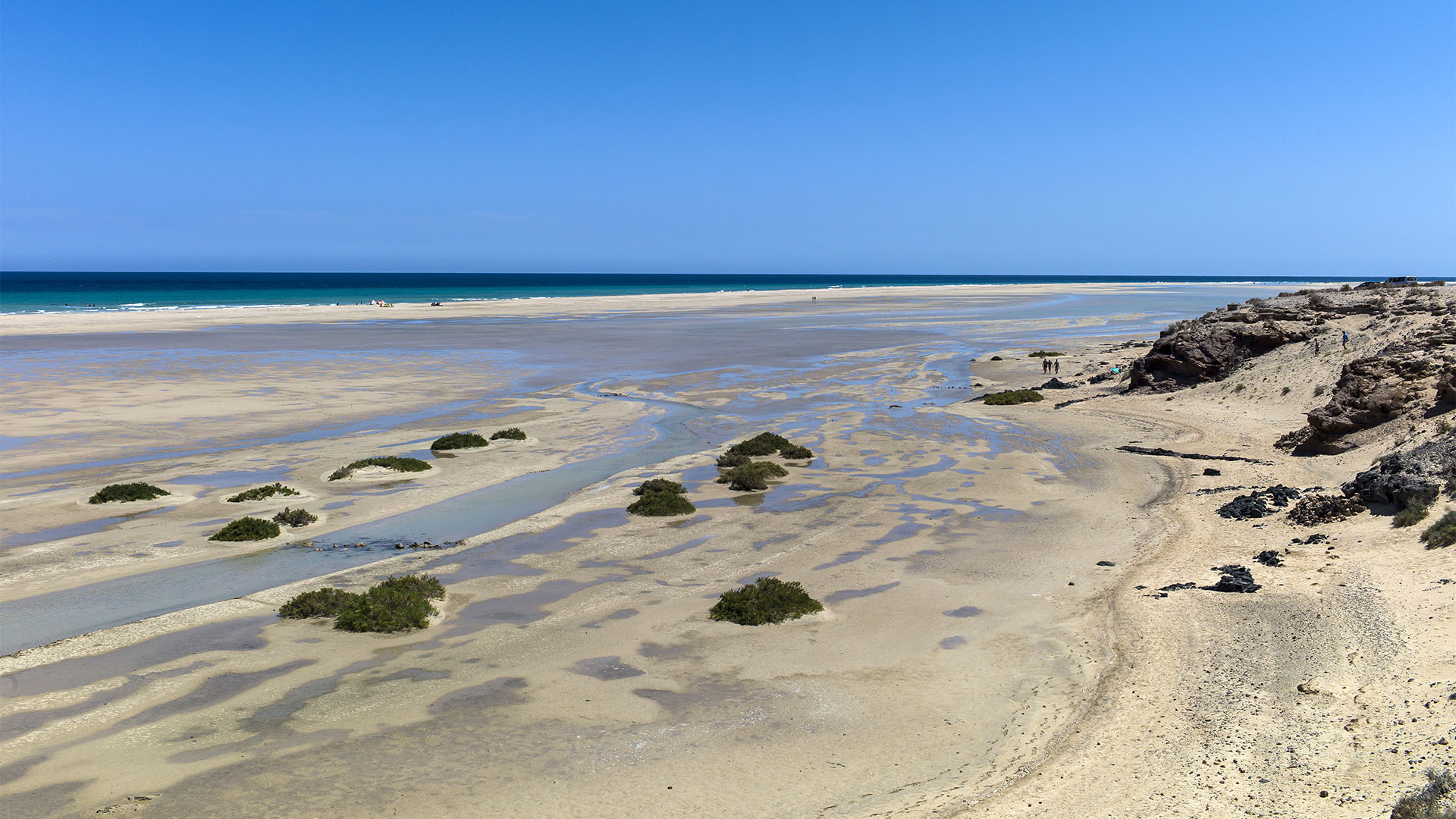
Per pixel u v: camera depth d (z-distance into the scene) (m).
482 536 21.69
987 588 18.03
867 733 12.01
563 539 21.56
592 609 16.84
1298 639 13.89
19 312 107.56
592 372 57.50
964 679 13.74
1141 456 31.11
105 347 66.56
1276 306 49.31
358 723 12.20
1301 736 10.81
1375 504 20.83
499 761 11.20
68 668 13.92
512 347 72.62
